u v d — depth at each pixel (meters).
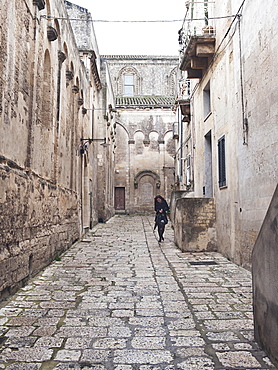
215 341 3.96
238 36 8.33
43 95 9.06
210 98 12.06
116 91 35.97
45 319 4.66
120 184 31.48
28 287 6.34
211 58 11.20
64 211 10.73
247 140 7.74
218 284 6.59
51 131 9.12
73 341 3.95
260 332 3.79
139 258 9.48
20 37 6.42
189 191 16.45
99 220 22.14
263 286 3.71
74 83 13.16
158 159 31.77
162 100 33.81
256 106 7.20
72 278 7.09
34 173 7.32
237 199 8.55
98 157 22.72
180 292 6.02
